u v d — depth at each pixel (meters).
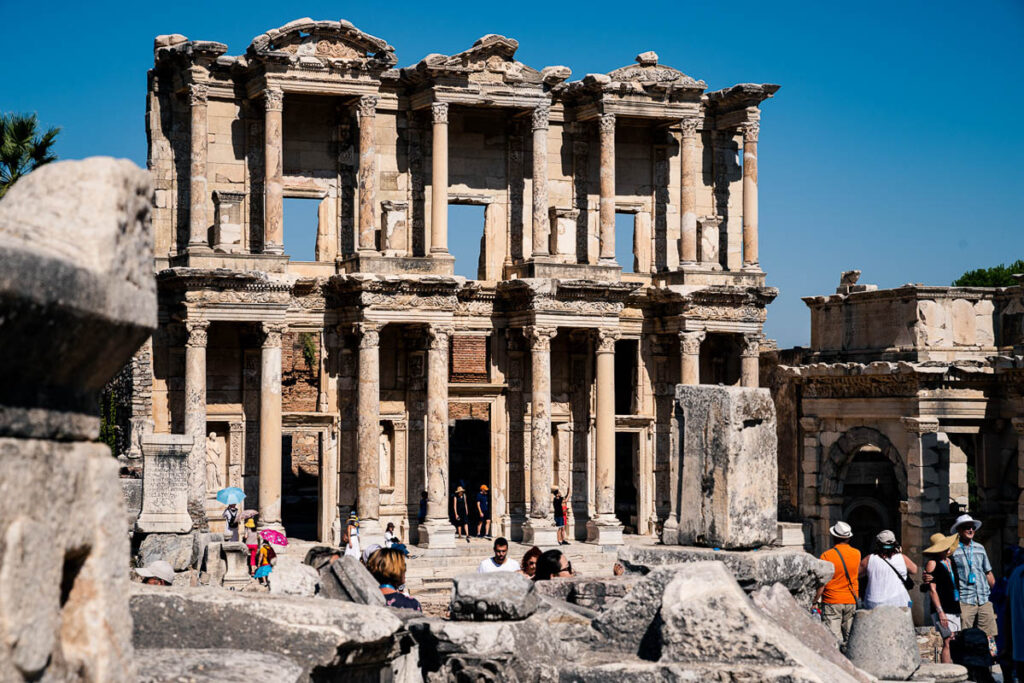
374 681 13.78
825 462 51.12
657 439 64.25
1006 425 47.16
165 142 57.47
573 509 63.00
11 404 7.17
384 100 59.84
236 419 57.50
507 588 15.82
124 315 7.77
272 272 55.56
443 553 56.06
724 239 66.12
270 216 55.94
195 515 52.66
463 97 58.34
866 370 48.31
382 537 56.22
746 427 17.61
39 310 6.96
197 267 54.16
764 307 63.66
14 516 7.00
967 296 48.84
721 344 65.69
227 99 57.66
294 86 55.94
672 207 65.19
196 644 13.06
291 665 11.76
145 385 55.84
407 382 60.16
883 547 23.72
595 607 19.09
